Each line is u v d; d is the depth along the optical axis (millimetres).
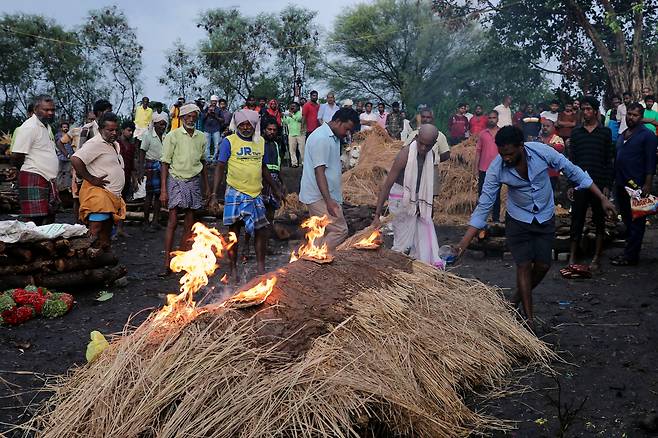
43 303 6117
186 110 7703
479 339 4625
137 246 9742
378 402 3488
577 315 6066
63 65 32500
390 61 28688
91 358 4000
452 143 16172
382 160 13492
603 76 20984
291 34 30125
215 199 7492
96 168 7332
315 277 4262
